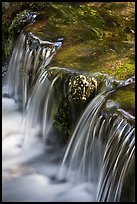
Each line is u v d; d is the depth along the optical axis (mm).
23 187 5551
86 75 5859
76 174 5609
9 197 5363
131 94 5391
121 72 5930
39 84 6504
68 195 5387
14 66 7902
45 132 6402
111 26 7734
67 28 7543
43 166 5953
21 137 6676
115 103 5238
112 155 4961
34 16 8086
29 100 6848
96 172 5293
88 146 5434
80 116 5715
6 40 8391
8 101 7820
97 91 5730
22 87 7559
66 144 5930
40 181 5652
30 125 6746
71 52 6660
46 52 6934
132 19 8070
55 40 7125
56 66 6250
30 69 7254
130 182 4602
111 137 5027
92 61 6309
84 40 7105
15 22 8141
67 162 5805
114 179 4883
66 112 5941
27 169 5922
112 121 5066
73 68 6090
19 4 8641
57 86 6055
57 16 8008
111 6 8602
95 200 5223
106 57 6449
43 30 7512
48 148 6258
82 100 5727
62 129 6000
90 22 7801
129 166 4641
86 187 5398
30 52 7281
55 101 6148
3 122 7043
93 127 5363
